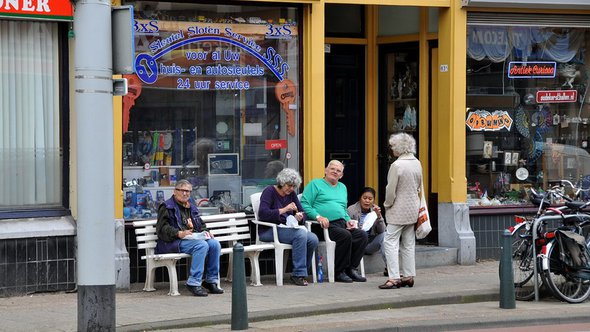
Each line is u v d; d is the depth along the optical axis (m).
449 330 10.47
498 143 15.22
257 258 12.86
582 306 11.80
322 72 13.79
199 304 11.45
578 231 12.36
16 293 11.91
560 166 15.69
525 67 15.31
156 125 13.02
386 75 15.73
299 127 13.83
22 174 12.25
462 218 14.70
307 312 11.12
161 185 13.06
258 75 13.62
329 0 13.80
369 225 13.35
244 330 10.02
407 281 12.68
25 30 12.20
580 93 15.77
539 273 12.06
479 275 13.71
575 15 15.37
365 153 15.77
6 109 12.13
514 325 10.73
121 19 9.11
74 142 12.34
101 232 9.06
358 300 11.73
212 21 13.31
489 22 14.88
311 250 12.99
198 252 12.06
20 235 11.87
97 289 9.05
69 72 12.38
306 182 13.75
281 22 13.71
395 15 15.52
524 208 15.16
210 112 13.38
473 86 14.98
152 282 12.36
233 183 13.57
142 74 12.88
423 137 15.20
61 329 10.08
